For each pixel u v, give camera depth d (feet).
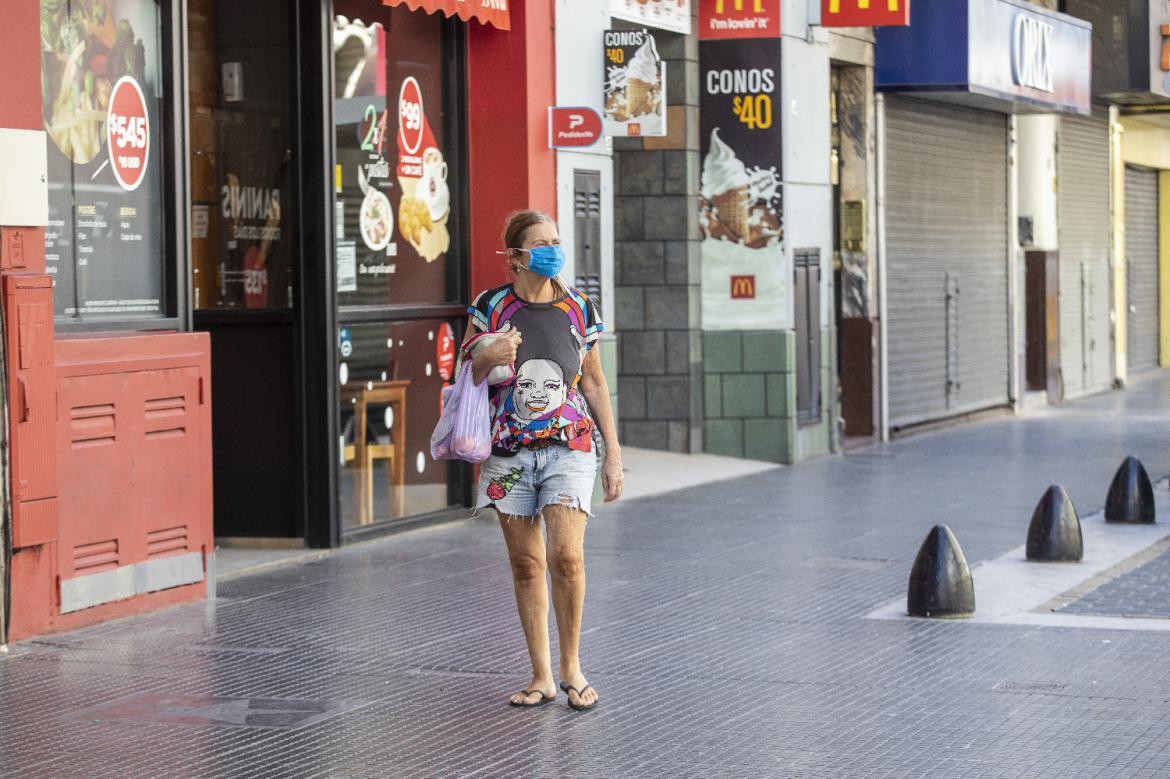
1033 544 55.93
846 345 99.86
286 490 59.16
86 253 46.37
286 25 58.13
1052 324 131.54
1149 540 60.54
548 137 67.46
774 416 87.61
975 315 116.78
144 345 46.55
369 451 61.46
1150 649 42.11
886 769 32.01
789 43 86.94
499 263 66.33
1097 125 143.43
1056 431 107.76
